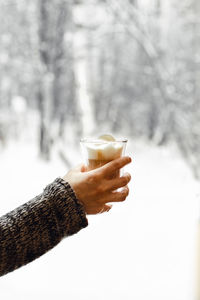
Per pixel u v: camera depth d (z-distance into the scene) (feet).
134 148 28.66
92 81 30.45
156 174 19.85
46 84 23.73
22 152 27.12
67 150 26.40
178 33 24.62
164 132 26.91
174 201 13.92
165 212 12.38
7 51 26.35
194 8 23.35
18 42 25.90
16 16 25.82
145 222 11.34
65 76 26.58
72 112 27.73
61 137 27.63
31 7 25.35
